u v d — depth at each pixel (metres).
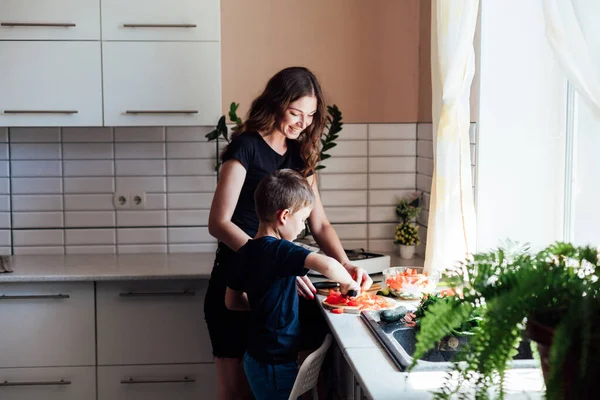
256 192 2.77
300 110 2.91
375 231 3.97
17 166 3.86
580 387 1.47
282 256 2.60
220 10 3.76
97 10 3.49
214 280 3.06
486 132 3.06
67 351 3.46
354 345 2.27
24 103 3.50
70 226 3.90
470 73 2.90
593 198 2.85
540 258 1.67
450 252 2.96
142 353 3.48
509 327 1.52
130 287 3.45
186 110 3.54
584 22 2.01
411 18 3.88
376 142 3.93
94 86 3.51
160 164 3.89
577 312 1.44
